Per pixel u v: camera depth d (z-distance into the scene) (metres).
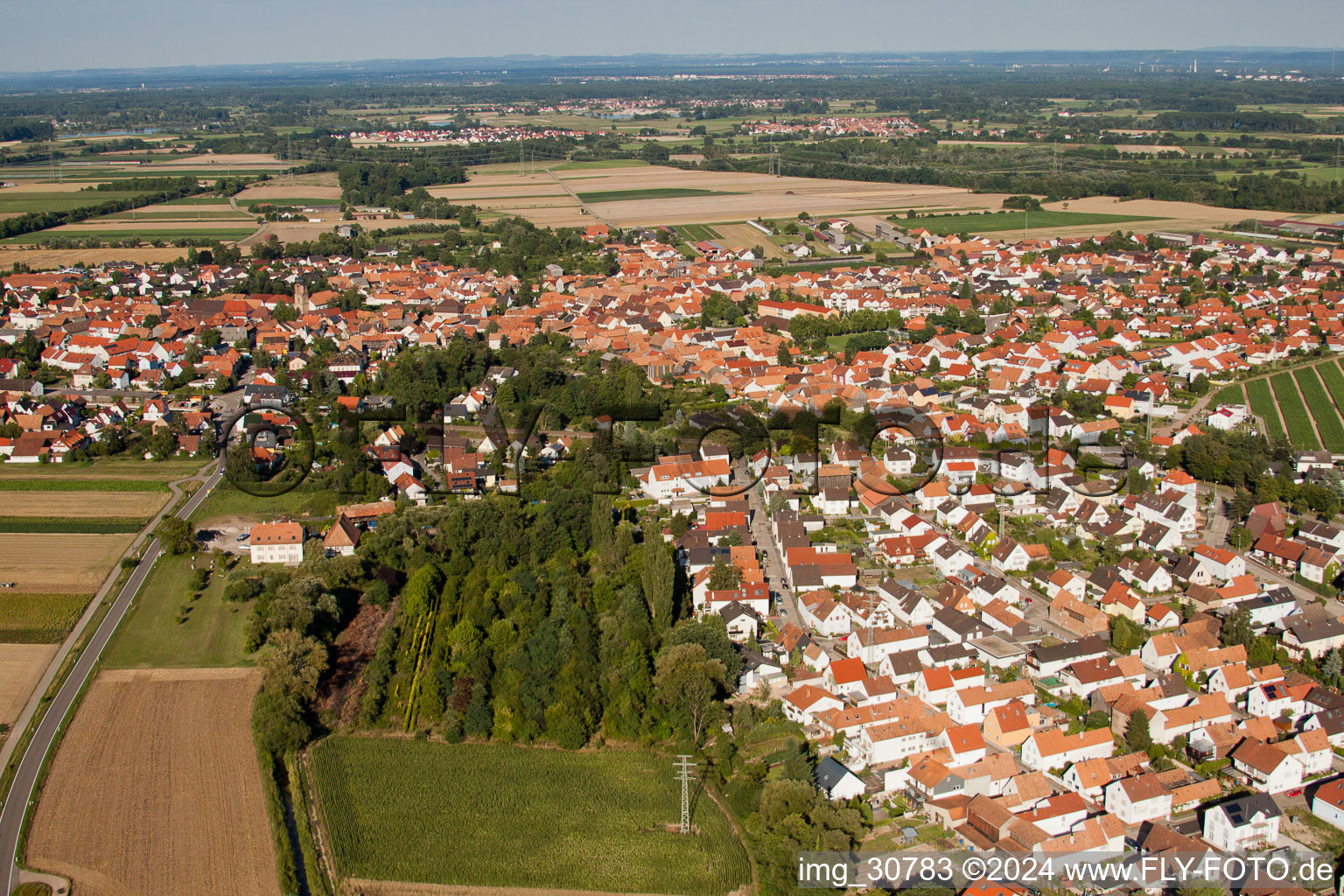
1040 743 164.75
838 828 147.00
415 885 146.00
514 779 168.25
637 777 168.62
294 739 173.25
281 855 148.25
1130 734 167.12
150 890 142.50
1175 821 152.62
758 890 144.12
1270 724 170.88
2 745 173.12
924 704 179.50
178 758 169.88
